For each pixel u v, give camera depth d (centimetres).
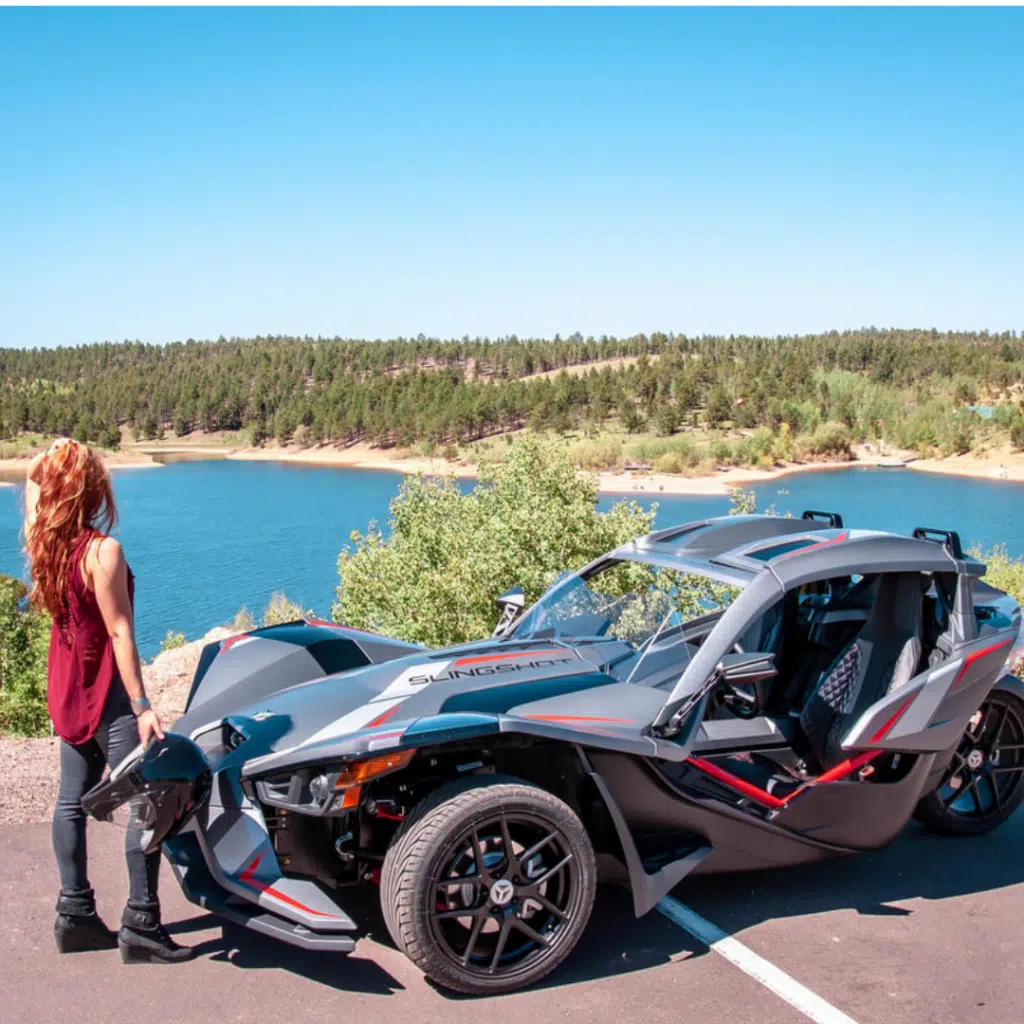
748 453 16075
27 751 519
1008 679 443
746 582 366
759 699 426
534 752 339
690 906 363
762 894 375
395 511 1130
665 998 297
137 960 314
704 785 367
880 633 396
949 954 328
